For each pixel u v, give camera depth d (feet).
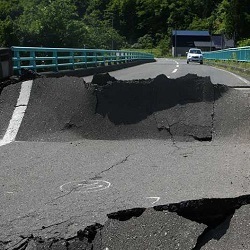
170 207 11.16
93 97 25.81
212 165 17.65
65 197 13.89
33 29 114.32
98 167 17.62
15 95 28.25
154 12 380.37
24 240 10.72
